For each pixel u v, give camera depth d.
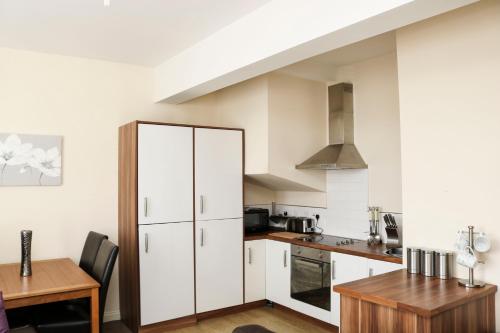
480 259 2.46
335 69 4.26
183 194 3.84
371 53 3.79
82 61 3.91
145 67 4.26
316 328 3.72
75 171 3.85
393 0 1.86
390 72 3.77
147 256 3.64
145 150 3.66
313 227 4.45
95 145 3.96
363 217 3.96
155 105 4.32
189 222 3.87
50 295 2.70
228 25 3.01
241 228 4.20
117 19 2.91
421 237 2.77
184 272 3.83
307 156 4.28
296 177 4.17
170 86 3.93
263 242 4.35
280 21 2.51
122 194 3.93
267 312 4.17
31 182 3.62
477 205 2.48
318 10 2.25
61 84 3.80
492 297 2.35
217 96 4.77
